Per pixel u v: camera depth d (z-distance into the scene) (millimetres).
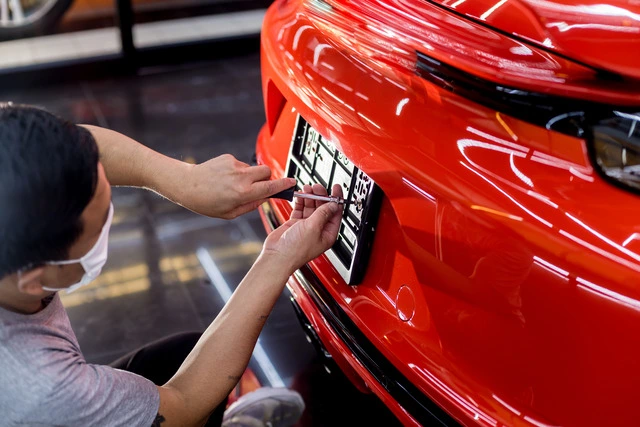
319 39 1286
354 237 1215
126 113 3035
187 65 3514
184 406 906
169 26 3773
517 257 929
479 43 1028
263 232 2260
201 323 1886
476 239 965
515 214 928
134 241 2195
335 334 1270
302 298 1376
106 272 2061
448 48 1029
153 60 3457
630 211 910
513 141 978
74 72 3311
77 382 811
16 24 3535
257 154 1692
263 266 984
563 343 914
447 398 1054
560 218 907
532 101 959
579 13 1026
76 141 743
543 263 907
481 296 988
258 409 1578
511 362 979
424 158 1022
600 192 931
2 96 3182
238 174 1130
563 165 952
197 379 923
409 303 1123
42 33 3602
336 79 1201
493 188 956
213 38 3564
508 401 998
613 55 963
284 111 1566
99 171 788
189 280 2037
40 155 714
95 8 3664
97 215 791
